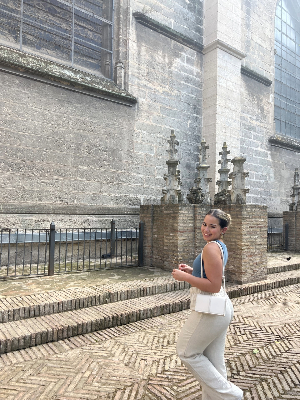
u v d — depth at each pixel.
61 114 8.34
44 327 3.72
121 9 9.98
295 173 11.53
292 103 16.56
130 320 4.39
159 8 10.70
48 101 8.12
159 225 7.27
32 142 7.80
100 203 8.97
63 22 9.42
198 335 2.01
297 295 6.09
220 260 2.02
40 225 7.82
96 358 3.26
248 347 3.65
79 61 9.66
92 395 2.57
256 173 13.55
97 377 2.87
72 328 3.83
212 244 2.08
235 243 6.45
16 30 8.45
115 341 3.72
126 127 9.66
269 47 14.69
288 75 16.45
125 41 9.91
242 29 13.27
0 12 8.19
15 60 7.44
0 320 3.86
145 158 10.09
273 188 14.33
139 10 10.20
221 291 2.11
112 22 10.17
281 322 4.54
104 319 4.12
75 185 8.50
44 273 6.18
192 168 11.30
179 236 6.65
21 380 2.78
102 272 6.63
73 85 8.45
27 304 4.15
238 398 2.04
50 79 8.05
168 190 7.34
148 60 10.32
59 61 8.98
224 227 2.19
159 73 10.59
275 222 14.24
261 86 14.13
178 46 11.20
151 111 10.30
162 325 4.30
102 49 10.05
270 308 5.21
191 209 6.89
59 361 3.18
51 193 8.04
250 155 13.33
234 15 12.15
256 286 6.24
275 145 14.52
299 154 15.82
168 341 3.74
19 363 3.11
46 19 9.07
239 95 12.18
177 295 5.37
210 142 11.40
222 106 11.51
